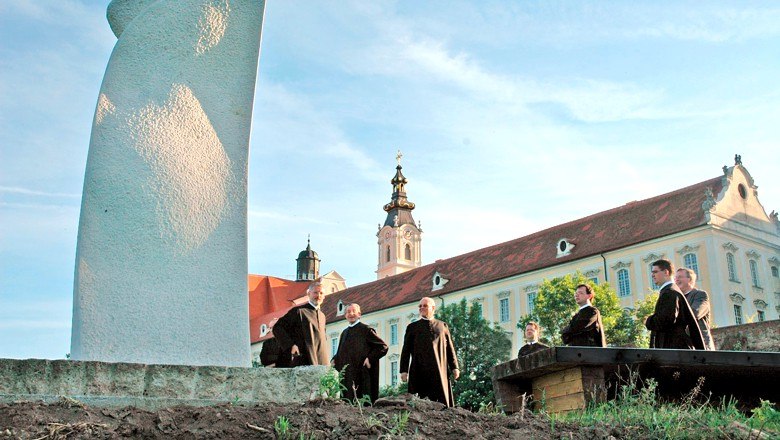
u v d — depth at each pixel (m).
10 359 5.53
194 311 7.11
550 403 8.45
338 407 5.65
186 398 6.02
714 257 54.78
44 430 4.74
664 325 8.99
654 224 59.81
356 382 10.95
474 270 74.12
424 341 10.34
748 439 5.82
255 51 7.82
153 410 5.32
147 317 6.97
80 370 5.73
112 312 6.90
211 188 7.43
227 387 6.16
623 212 64.25
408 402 6.00
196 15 7.68
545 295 45.62
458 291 73.06
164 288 7.07
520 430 5.55
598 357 7.77
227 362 7.09
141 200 7.18
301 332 10.87
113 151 7.21
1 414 4.93
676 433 5.84
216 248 7.32
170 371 6.02
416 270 83.00
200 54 7.64
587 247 63.59
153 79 7.47
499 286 69.50
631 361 7.77
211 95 7.61
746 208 58.97
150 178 7.24
